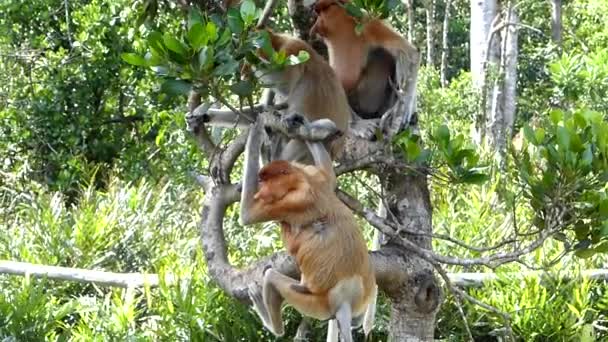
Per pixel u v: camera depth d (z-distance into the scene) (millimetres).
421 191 7160
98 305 11297
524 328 10992
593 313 11328
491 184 12469
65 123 16625
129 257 13031
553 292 11312
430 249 7129
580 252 5891
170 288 10945
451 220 12195
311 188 5758
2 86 16688
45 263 12648
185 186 14344
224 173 6273
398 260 7000
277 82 6988
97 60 16344
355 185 10539
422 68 22031
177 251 12711
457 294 7332
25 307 10766
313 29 8195
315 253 5695
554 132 5852
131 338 10555
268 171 5770
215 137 7762
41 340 10711
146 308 11609
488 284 11211
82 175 15961
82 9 16812
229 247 11766
